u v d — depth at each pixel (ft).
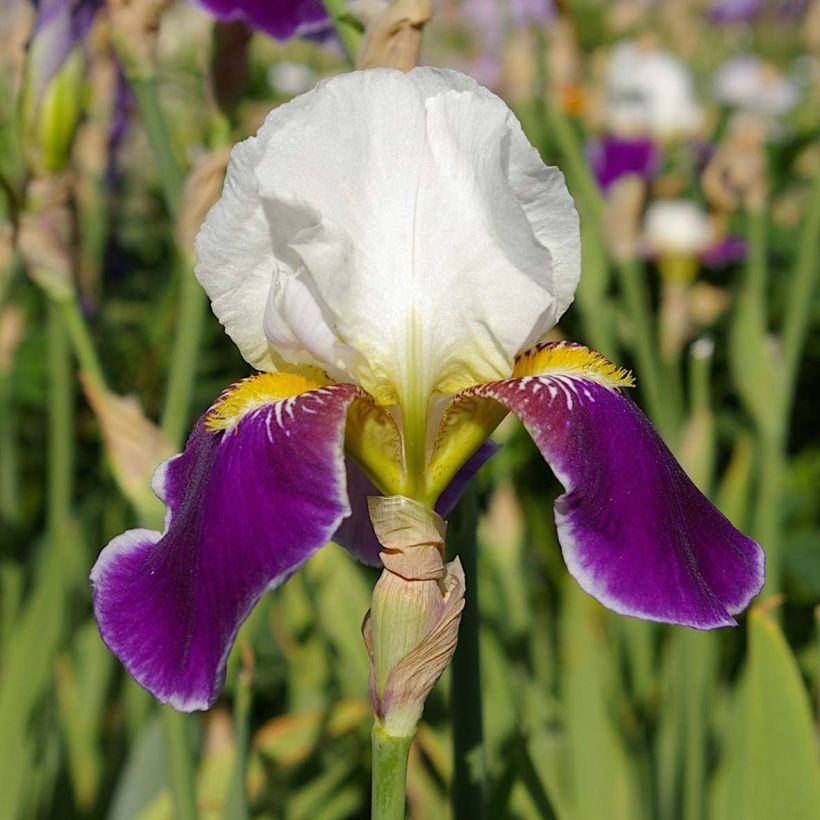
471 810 1.62
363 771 2.29
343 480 1.30
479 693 1.62
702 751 2.04
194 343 1.89
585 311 2.63
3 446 2.60
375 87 1.36
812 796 1.64
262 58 4.74
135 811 2.03
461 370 1.39
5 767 2.00
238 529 1.31
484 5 4.60
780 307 3.68
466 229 1.37
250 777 2.08
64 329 2.30
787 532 3.33
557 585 3.24
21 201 1.83
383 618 1.36
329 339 1.38
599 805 2.10
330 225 1.36
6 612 2.50
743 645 2.55
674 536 1.34
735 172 2.38
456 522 1.60
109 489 2.70
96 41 2.49
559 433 1.33
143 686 1.32
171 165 1.90
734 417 3.50
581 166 2.69
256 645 2.73
